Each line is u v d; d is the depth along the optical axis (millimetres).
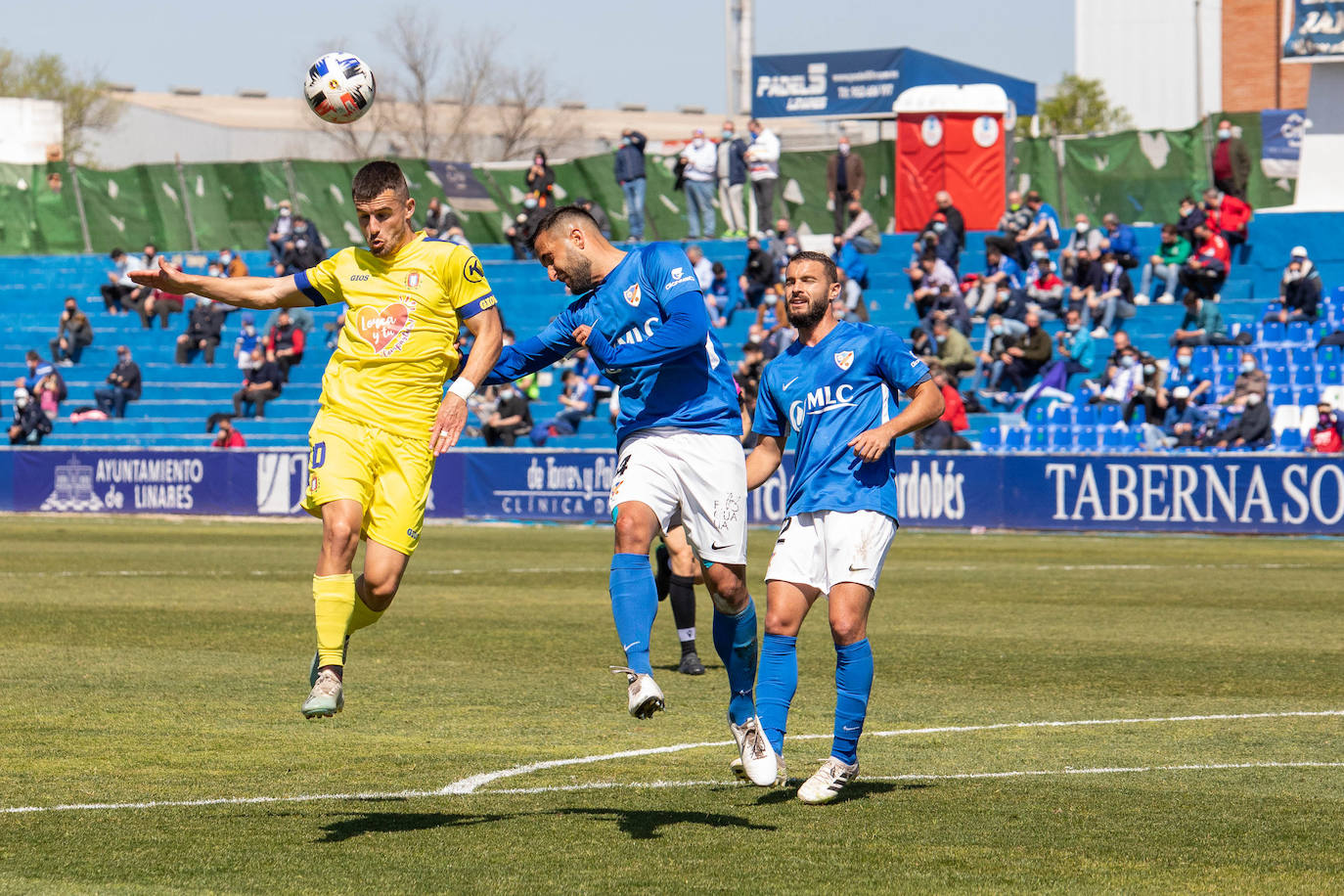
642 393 12766
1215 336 57281
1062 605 29031
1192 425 52469
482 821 11875
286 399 69750
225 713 17078
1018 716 17062
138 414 71125
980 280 62594
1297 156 67562
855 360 12555
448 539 47188
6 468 60344
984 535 47875
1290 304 58156
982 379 59375
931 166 68812
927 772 13945
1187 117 107500
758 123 68500
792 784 13391
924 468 49406
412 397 12570
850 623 12508
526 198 73750
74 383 74375
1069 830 11586
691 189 69875
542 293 72562
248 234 79750
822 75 75812
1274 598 30234
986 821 11914
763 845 11094
